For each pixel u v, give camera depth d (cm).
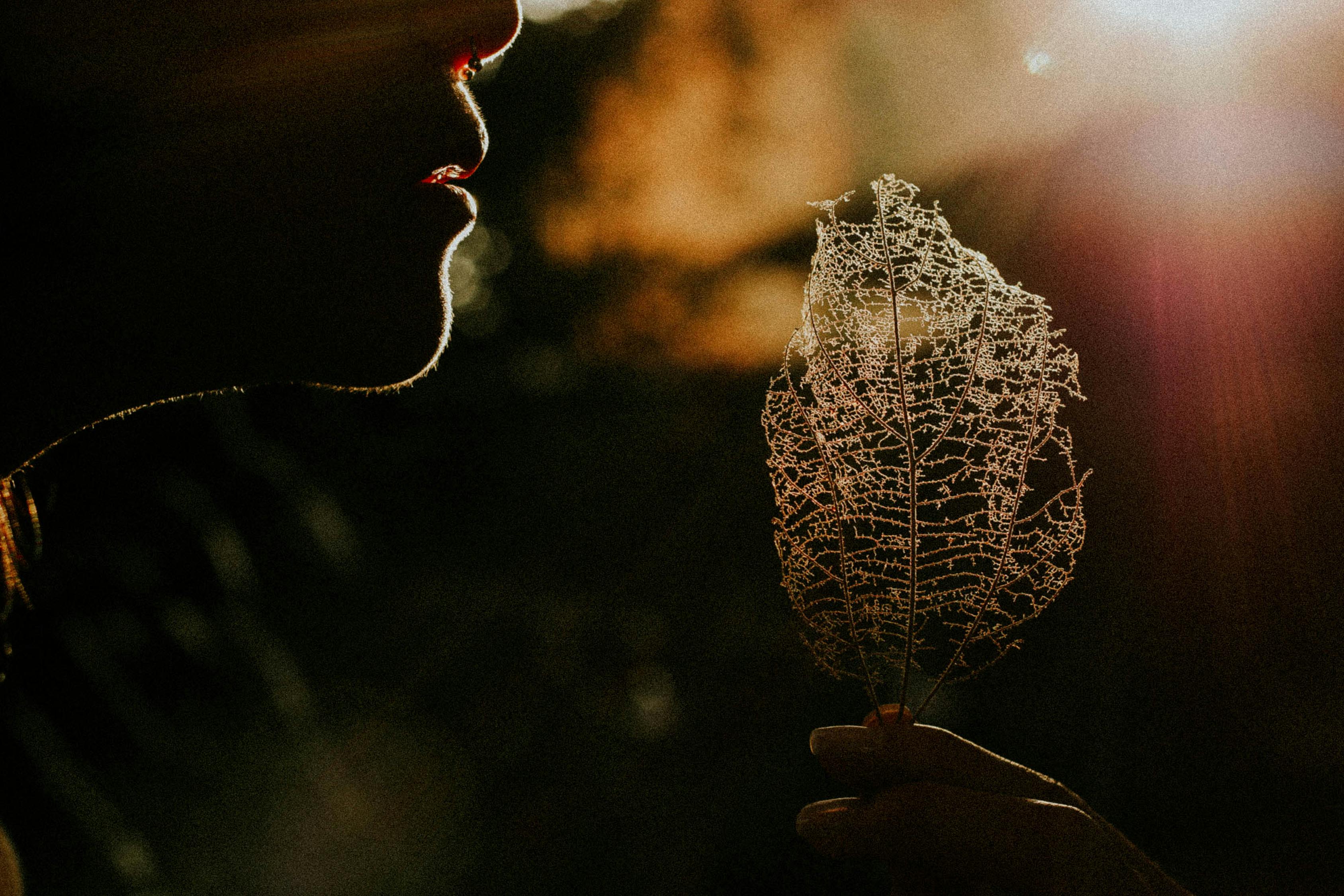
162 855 118
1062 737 76
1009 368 32
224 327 34
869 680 32
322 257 34
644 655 139
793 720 120
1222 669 67
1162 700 70
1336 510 65
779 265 154
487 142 35
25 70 31
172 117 32
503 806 118
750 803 110
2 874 35
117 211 33
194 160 33
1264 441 67
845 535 32
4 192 32
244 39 32
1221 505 68
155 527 188
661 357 171
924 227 33
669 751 120
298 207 33
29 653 157
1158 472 72
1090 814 31
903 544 32
